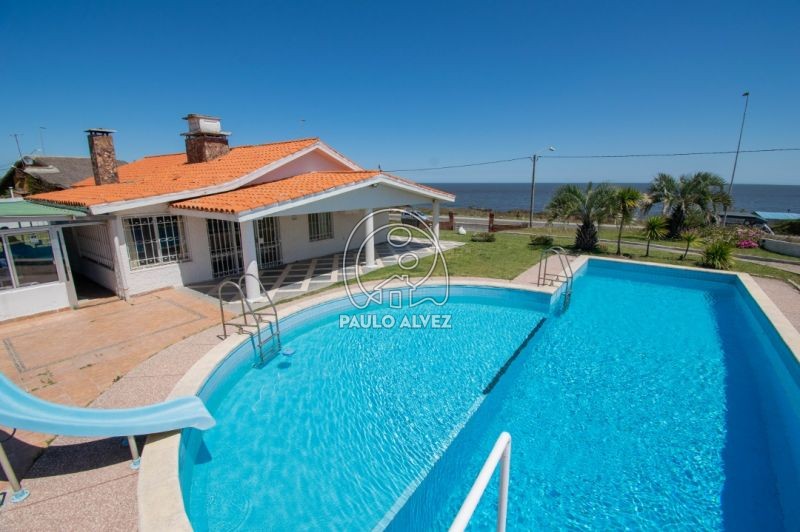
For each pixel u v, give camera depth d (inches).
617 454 218.5
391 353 333.7
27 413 166.6
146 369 271.4
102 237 446.0
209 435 228.8
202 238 488.7
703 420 248.8
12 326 352.2
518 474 205.0
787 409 262.2
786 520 177.5
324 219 658.8
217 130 652.1
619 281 568.1
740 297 483.5
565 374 304.3
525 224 1128.2
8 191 1254.9
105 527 148.4
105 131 582.2
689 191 800.9
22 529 147.3
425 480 197.6
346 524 171.2
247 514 175.6
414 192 619.5
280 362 318.3
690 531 172.9
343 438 226.4
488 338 365.4
